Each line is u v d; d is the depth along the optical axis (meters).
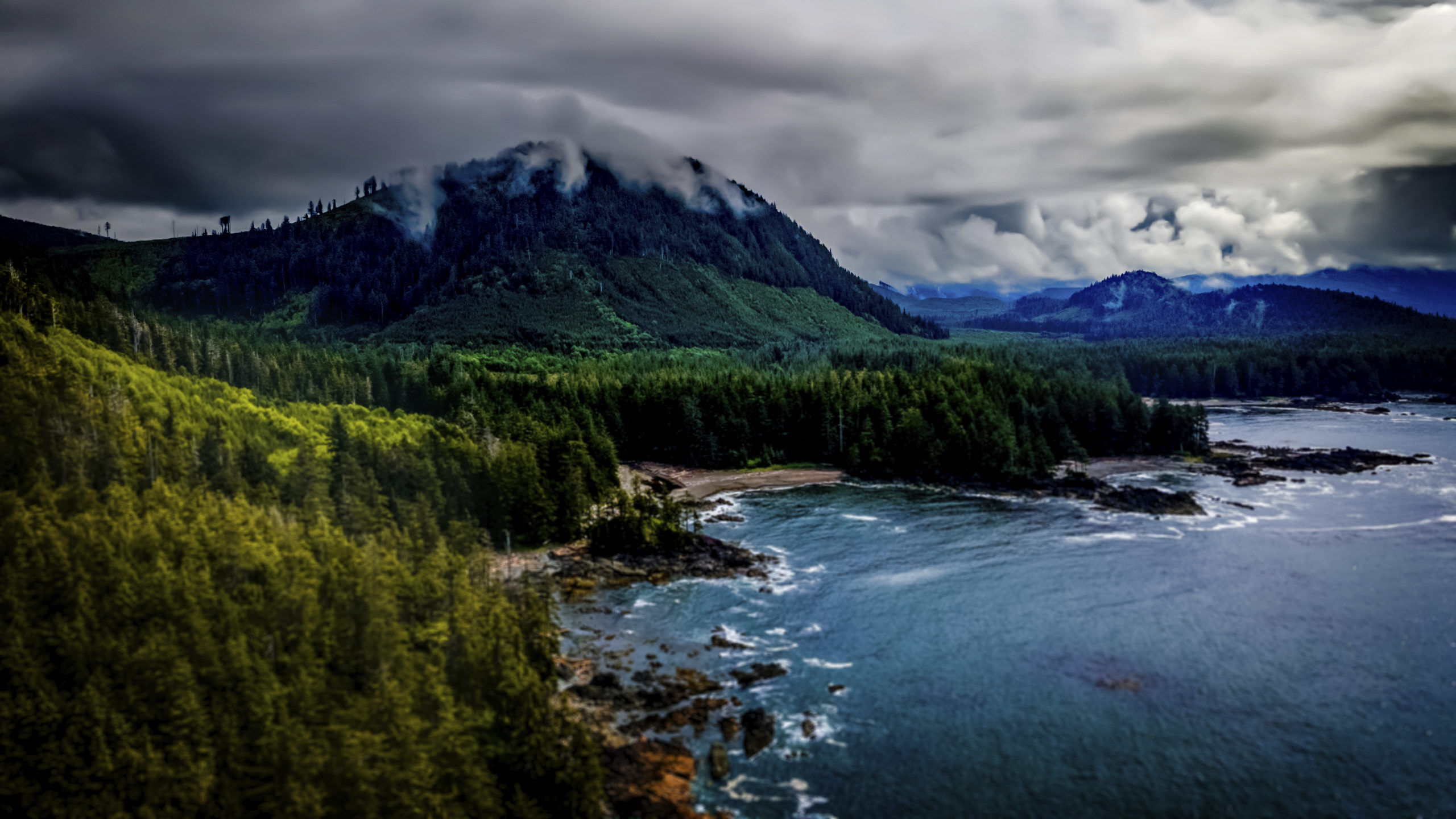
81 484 109.00
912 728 89.38
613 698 95.88
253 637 85.56
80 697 73.31
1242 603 121.94
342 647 87.75
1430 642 107.06
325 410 198.50
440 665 88.19
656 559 145.62
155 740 73.00
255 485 131.62
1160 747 84.81
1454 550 144.75
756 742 86.12
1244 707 92.06
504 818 72.69
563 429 188.12
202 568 94.75
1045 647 108.44
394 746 72.88
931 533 163.25
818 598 128.12
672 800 77.44
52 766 69.88
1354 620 114.88
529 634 98.94
